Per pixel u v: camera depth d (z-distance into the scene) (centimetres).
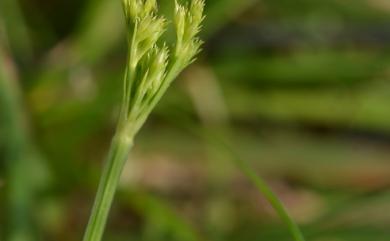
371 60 53
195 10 26
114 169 26
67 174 46
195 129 45
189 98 52
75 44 51
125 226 49
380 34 55
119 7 51
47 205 45
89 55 51
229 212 50
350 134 54
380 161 53
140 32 25
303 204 52
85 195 48
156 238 46
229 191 51
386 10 57
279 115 54
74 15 55
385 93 54
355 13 56
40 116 48
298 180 53
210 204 50
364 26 56
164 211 42
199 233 44
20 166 41
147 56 26
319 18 56
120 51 52
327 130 55
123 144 26
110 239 47
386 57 54
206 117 52
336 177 53
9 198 41
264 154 53
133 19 26
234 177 52
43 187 45
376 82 54
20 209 41
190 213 50
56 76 50
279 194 52
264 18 56
